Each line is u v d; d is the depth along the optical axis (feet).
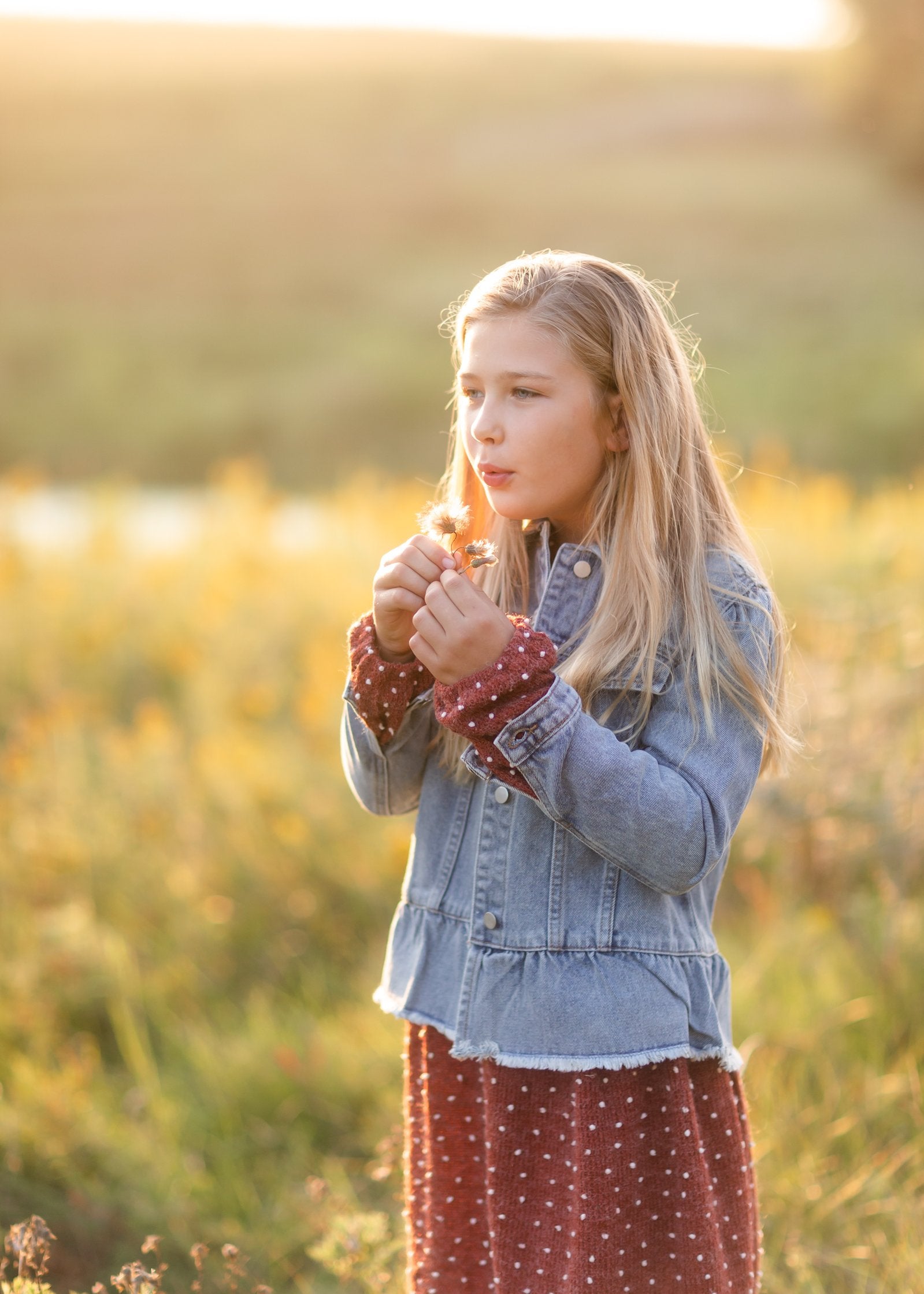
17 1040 12.71
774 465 37.68
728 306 87.35
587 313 6.29
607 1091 6.40
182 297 103.65
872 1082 10.64
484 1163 6.98
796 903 13.85
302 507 42.60
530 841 6.54
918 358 69.72
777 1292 8.77
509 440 6.34
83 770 17.43
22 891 15.01
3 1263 8.58
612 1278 6.34
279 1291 9.71
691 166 146.00
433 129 172.24
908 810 13.66
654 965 6.41
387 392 75.51
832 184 131.54
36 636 23.48
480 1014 6.49
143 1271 8.11
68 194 140.26
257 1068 12.03
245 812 16.25
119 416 79.00
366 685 6.63
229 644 22.71
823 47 150.20
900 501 27.81
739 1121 6.89
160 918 14.90
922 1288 8.43
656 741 6.29
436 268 106.01
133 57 188.85
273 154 156.56
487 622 5.96
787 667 6.79
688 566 6.42
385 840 15.62
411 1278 7.30
